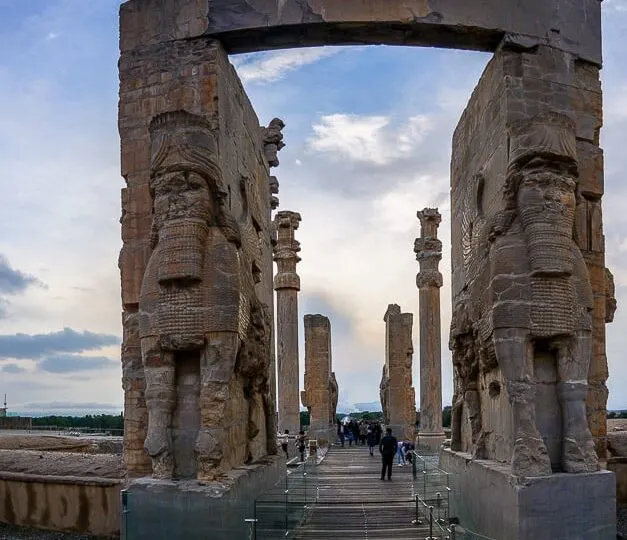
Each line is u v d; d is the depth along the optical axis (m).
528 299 10.67
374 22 11.99
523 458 10.19
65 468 14.37
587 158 12.50
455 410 13.98
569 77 12.31
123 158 12.41
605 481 10.30
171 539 9.84
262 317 12.85
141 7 12.50
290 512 11.52
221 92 11.99
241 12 12.05
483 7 12.13
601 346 12.36
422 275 29.47
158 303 10.50
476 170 13.34
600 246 12.51
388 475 18.56
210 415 10.26
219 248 10.62
